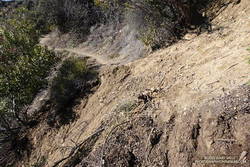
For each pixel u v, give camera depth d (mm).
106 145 5523
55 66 12133
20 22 12109
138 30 11695
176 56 7246
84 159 5824
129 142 5211
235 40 6086
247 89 4207
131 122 5594
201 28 7820
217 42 6531
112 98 7750
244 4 7082
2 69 10258
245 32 6121
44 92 11578
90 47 15914
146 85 6906
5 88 10039
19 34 11234
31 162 9258
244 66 4887
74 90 10156
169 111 5098
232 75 4828
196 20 8305
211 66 5605
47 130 9703
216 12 7926
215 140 3885
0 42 10773
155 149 4738
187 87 5422
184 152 4195
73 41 17797
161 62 7469
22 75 10203
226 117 3990
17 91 10250
